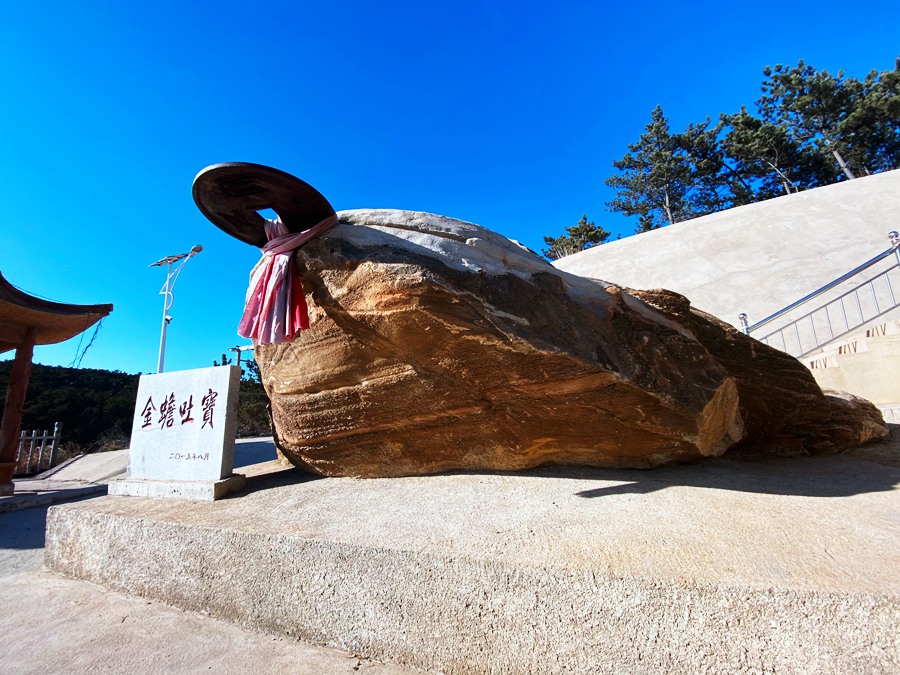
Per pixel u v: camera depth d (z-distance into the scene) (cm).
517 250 351
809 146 2714
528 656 183
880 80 2631
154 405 421
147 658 221
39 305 773
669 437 297
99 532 335
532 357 271
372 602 219
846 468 339
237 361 1056
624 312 316
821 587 153
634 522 223
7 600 308
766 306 1076
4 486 713
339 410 343
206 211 328
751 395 393
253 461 944
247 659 217
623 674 167
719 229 1394
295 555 244
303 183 305
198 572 277
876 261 746
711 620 159
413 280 277
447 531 236
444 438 329
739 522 214
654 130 2988
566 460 327
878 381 558
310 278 326
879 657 142
